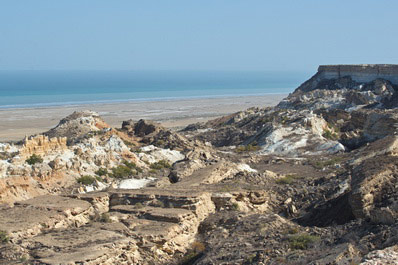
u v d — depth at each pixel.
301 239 32.62
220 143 106.50
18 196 46.47
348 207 38.66
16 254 30.42
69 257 29.69
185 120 171.50
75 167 56.72
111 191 43.62
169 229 35.53
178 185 48.88
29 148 57.53
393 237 28.38
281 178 55.66
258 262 30.11
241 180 53.72
